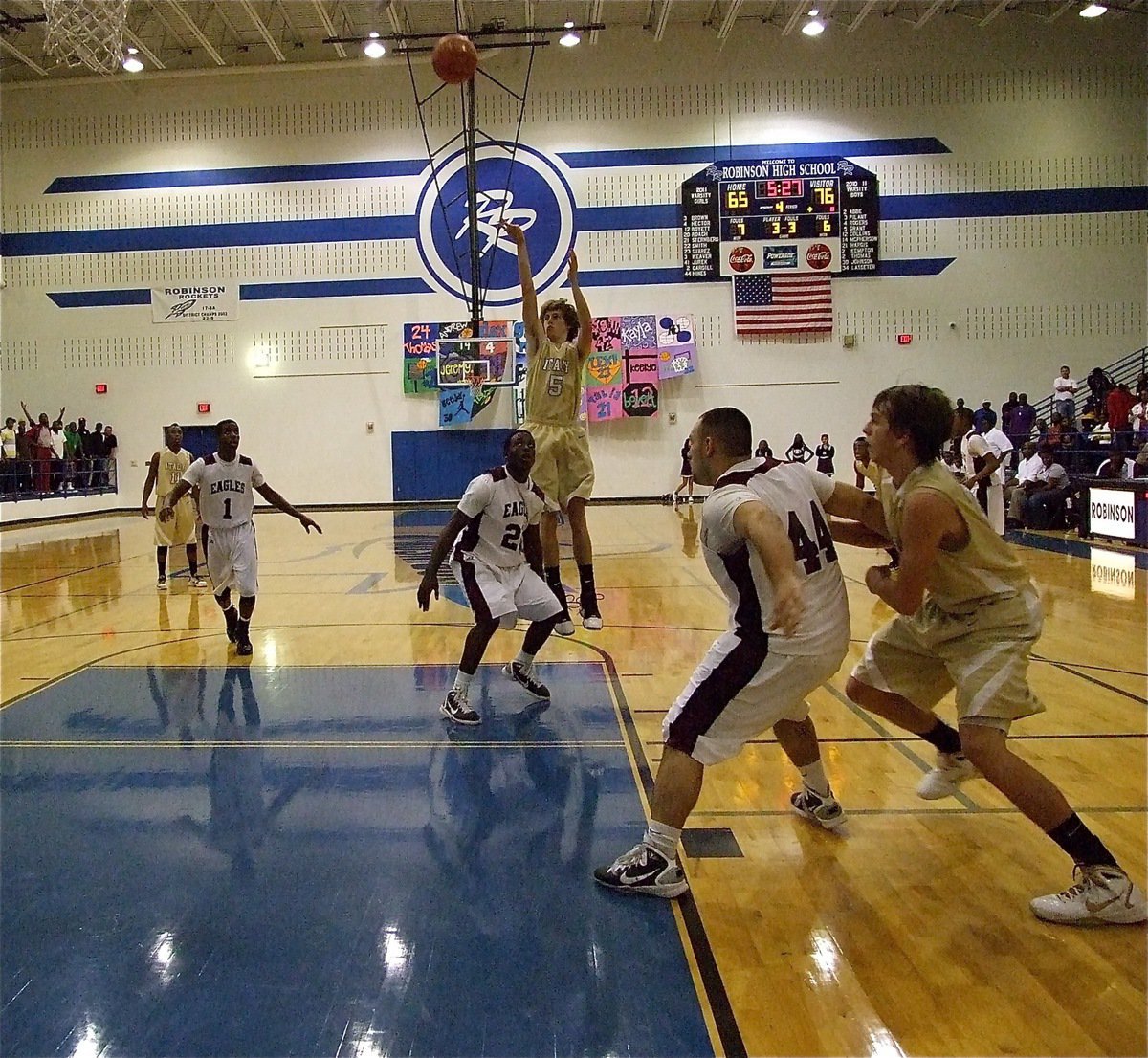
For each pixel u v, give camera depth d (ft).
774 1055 5.90
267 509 62.49
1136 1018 6.25
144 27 58.03
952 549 7.97
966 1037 6.07
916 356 60.44
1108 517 36.17
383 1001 6.56
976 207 59.93
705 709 8.14
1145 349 57.77
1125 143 59.26
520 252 15.67
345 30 59.00
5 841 9.49
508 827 9.77
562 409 15.76
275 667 17.33
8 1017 6.42
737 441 8.54
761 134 60.29
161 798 10.68
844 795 10.64
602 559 33.14
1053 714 13.65
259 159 62.13
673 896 8.15
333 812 10.21
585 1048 5.98
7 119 62.90
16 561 35.58
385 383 62.39
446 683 15.98
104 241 63.00
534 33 56.85
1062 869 8.68
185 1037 6.16
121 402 63.52
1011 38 59.21
